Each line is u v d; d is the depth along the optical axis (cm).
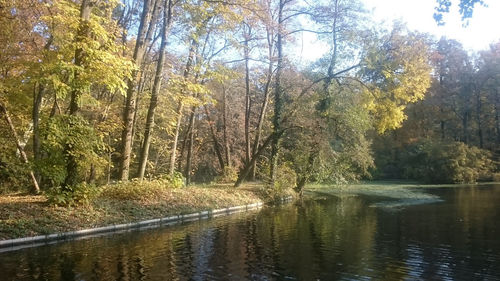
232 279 717
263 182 2334
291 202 2169
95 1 1254
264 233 1184
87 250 941
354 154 2250
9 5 1412
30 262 825
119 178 1564
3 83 1473
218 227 1298
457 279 726
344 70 2109
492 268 793
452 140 4119
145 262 831
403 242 1045
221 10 1906
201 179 3838
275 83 2373
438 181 3725
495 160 4309
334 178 2312
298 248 976
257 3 2061
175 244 1019
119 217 1275
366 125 2217
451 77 4672
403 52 1942
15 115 1791
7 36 1466
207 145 3919
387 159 4572
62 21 1166
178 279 715
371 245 1009
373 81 2064
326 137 2175
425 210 1684
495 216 1462
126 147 1577
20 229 1006
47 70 1175
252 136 3541
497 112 4581
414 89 1980
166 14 1691
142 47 1573
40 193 1380
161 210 1444
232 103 3581
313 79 2261
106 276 730
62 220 1116
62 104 2023
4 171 1734
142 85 2045
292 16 2353
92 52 1131
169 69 1897
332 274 751
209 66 2103
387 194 2541
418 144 4338
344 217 1521
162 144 2769
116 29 1636
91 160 1230
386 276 742
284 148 2362
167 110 2052
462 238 1087
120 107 2181
